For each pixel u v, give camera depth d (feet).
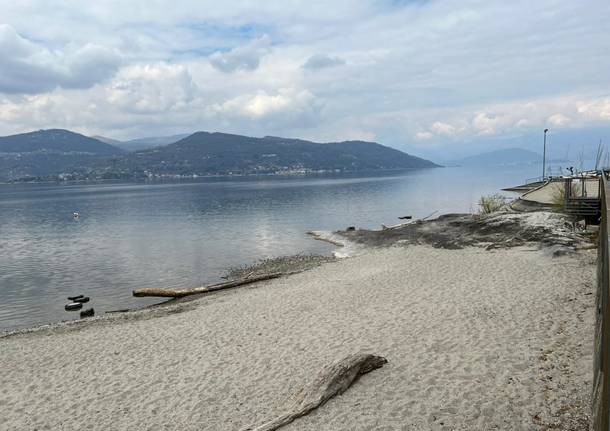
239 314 49.42
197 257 105.70
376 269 67.46
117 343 43.09
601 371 14.94
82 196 410.52
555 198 92.94
